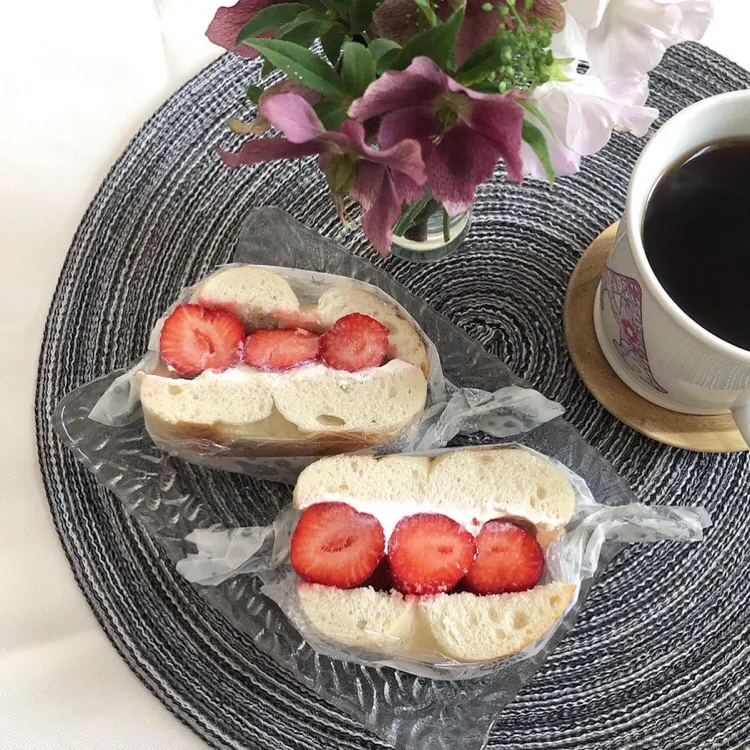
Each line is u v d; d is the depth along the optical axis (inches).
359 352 13.3
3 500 13.4
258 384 13.3
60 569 13.2
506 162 8.7
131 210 14.5
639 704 12.6
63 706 12.6
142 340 14.1
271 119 8.3
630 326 12.0
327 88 9.1
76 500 13.3
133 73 15.3
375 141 9.8
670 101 14.9
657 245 11.7
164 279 14.4
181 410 13.1
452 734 12.5
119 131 15.1
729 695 12.6
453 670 12.7
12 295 14.3
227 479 13.8
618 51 9.5
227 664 12.6
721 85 15.0
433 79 8.5
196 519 13.4
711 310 11.5
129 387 13.5
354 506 12.8
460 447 13.5
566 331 13.9
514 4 9.1
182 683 12.5
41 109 15.1
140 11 15.5
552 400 13.8
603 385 13.6
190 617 12.8
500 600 12.5
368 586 12.7
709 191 11.8
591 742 12.5
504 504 12.9
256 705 12.5
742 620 12.9
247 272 13.6
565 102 9.2
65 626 13.0
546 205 14.6
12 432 13.7
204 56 15.4
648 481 13.5
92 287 14.2
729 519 13.3
